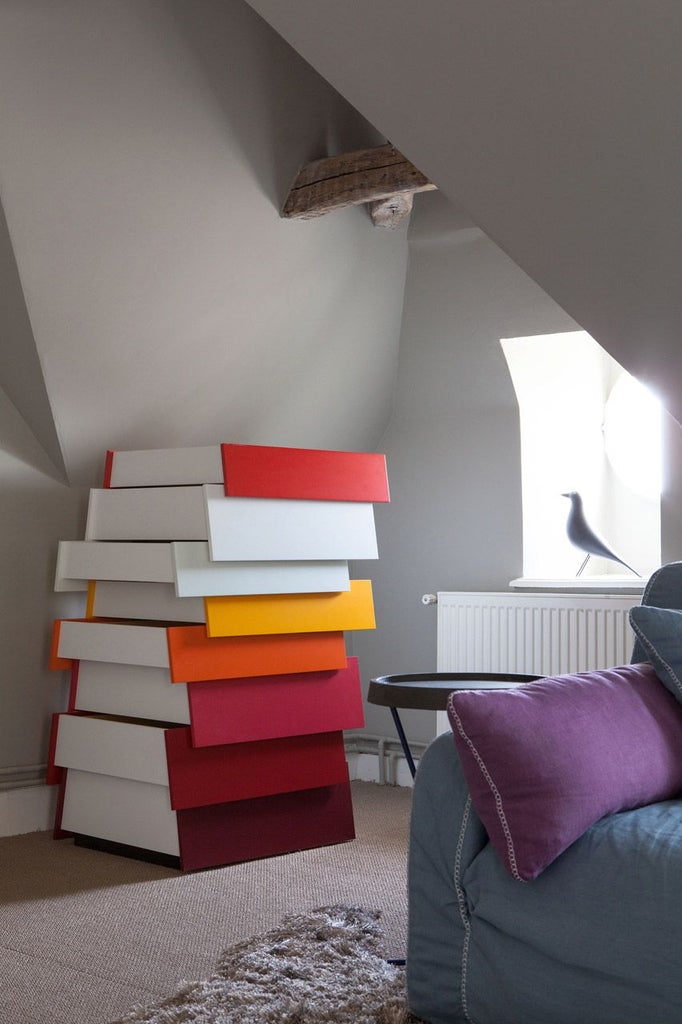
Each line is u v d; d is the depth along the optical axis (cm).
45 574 350
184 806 302
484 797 184
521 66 196
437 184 225
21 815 345
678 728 210
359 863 312
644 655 242
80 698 339
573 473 434
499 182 220
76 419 339
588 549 398
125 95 287
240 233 335
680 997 165
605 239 224
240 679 317
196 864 304
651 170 205
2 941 245
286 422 400
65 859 315
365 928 247
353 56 206
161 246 319
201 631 309
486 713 184
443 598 403
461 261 388
